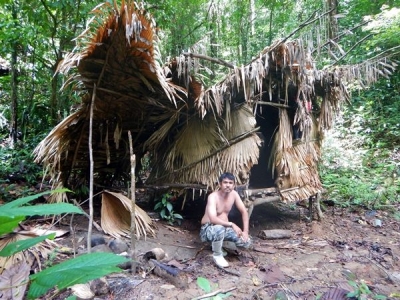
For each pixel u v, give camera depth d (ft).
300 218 18.07
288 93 16.84
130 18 10.65
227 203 13.24
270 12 34.94
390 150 27.94
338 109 17.44
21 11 22.15
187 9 29.86
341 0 34.55
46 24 21.48
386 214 18.83
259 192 15.25
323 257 13.01
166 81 12.77
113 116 15.37
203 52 14.57
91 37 11.50
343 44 32.83
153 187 16.98
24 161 21.56
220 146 15.40
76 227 14.38
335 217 18.37
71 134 14.96
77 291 9.08
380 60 16.83
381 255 13.41
